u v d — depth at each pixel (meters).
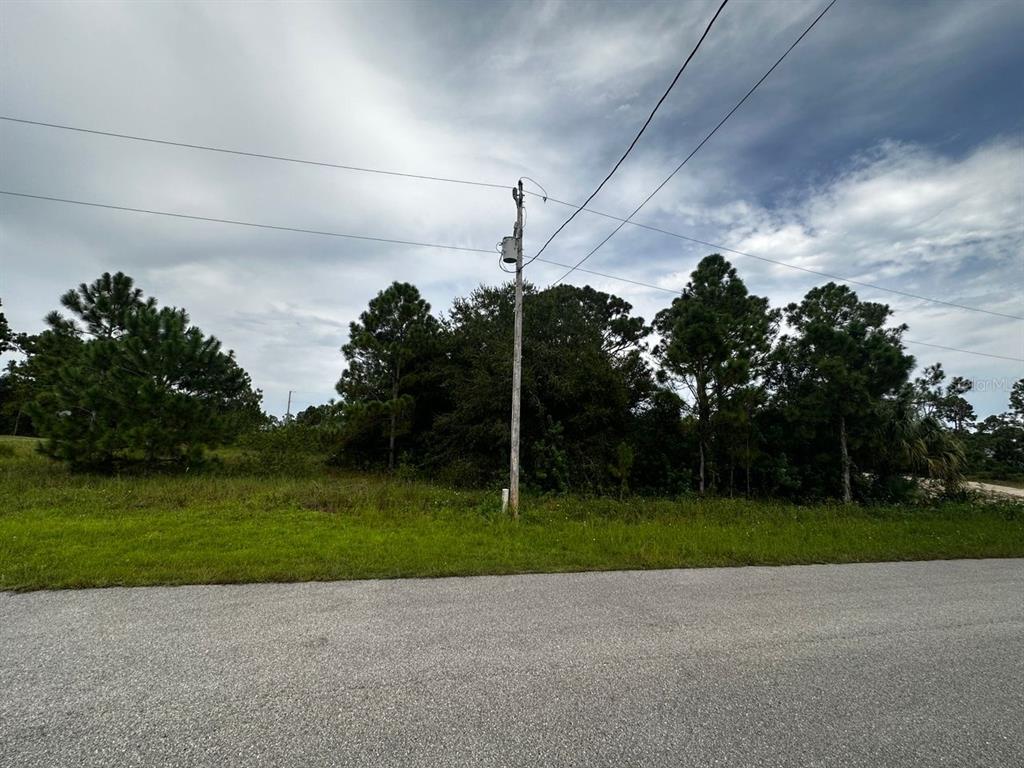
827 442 16.84
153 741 2.41
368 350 19.95
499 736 2.54
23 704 2.71
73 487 11.34
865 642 4.02
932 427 17.83
